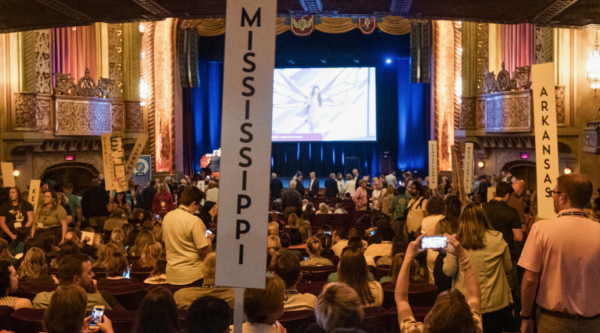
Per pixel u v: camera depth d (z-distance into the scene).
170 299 2.86
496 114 17.28
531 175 17.86
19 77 15.67
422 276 4.92
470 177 10.88
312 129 26.62
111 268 5.12
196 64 21.91
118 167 10.39
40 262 5.31
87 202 11.60
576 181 3.15
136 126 20.20
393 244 5.61
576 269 3.06
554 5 9.27
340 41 25.31
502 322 3.90
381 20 22.50
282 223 10.21
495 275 3.80
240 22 2.62
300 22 22.81
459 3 9.59
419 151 26.36
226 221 2.59
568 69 14.42
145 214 8.84
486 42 18.47
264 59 2.60
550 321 3.14
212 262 4.25
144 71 22.16
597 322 3.05
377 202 14.90
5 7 10.02
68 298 2.80
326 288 2.69
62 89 17.12
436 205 5.80
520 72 15.99
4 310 3.73
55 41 17.86
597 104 13.95
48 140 16.86
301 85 26.62
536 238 3.17
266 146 2.58
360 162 28.81
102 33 19.89
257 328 2.88
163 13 10.77
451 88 21.72
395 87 27.09
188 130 25.81
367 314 3.67
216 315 2.56
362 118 26.42
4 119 15.55
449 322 2.19
